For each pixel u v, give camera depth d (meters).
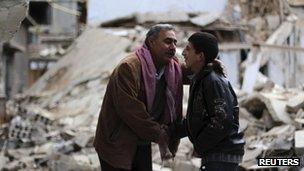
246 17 20.61
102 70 17.81
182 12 20.52
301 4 11.60
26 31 38.09
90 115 14.77
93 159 11.30
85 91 16.95
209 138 4.93
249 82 17.33
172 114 5.47
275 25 20.05
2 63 31.72
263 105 11.55
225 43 19.89
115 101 5.24
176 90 5.50
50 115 15.74
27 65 38.06
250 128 11.02
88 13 22.19
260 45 18.98
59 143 13.10
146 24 20.80
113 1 21.86
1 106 19.75
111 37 20.08
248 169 8.56
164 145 5.16
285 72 19.19
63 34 44.41
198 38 5.11
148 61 5.31
